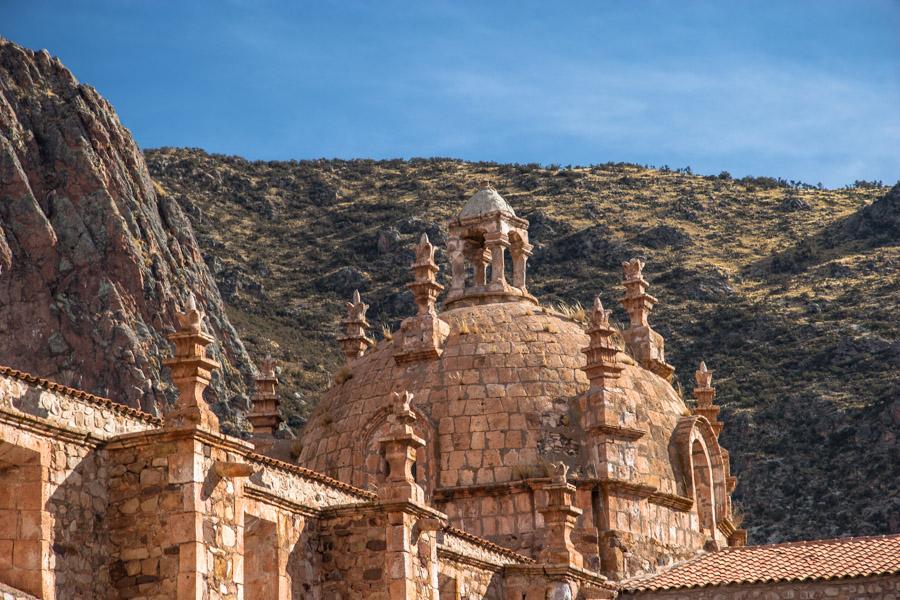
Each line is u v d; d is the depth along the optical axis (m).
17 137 143.38
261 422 71.44
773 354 138.38
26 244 137.00
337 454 65.81
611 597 60.16
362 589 47.53
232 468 40.50
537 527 62.00
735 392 133.25
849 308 143.75
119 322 135.38
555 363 65.88
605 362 65.06
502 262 71.50
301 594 46.94
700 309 151.12
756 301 150.00
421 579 48.31
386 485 48.56
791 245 166.50
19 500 38.03
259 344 155.25
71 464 39.09
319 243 184.12
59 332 133.88
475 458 63.38
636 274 72.50
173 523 39.44
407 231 181.62
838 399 126.88
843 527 112.94
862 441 120.81
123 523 39.72
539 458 63.25
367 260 177.88
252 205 194.50
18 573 37.66
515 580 57.00
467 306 70.62
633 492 63.94
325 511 48.38
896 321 138.50
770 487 119.38
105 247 140.00
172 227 152.62
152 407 133.12
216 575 39.75
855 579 57.69
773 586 59.00
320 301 170.12
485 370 65.38
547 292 161.75
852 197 186.12
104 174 145.38
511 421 63.97
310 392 146.25
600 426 63.81
